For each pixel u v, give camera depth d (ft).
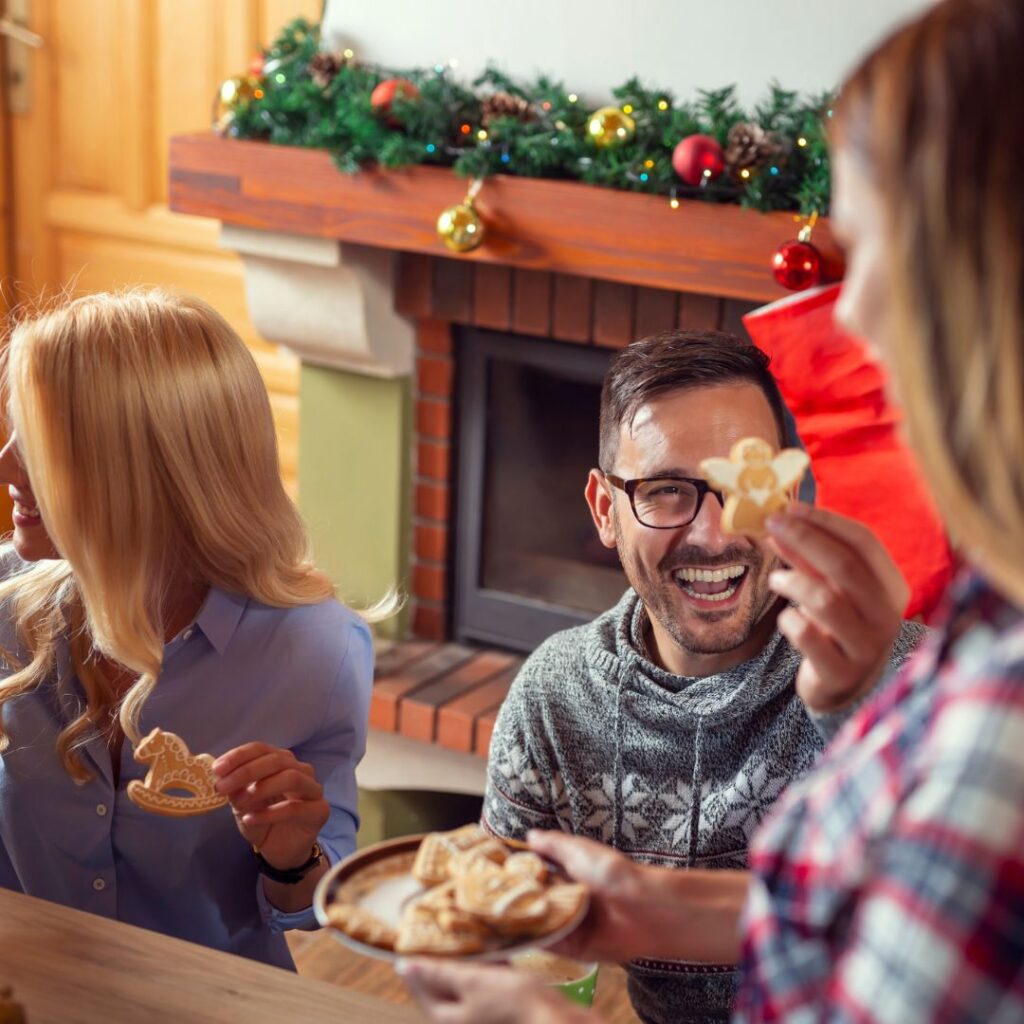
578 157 7.64
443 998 2.47
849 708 3.07
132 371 4.20
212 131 9.07
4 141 11.63
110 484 4.19
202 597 4.65
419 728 8.75
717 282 7.29
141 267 11.43
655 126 7.41
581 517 9.04
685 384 4.06
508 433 9.06
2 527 11.26
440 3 8.33
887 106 1.93
